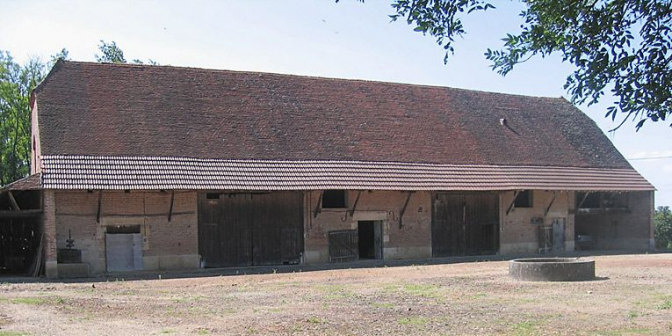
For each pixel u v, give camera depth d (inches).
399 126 1286.9
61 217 963.3
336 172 1123.3
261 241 1088.8
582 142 1486.2
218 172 1040.2
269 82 1261.1
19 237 1053.8
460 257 1240.2
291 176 1085.1
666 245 1654.8
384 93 1360.7
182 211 1035.3
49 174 928.9
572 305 588.7
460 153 1284.4
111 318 521.7
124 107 1082.1
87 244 976.9
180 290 737.6
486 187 1229.1
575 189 1328.7
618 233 1478.8
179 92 1154.7
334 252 1140.5
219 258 1057.5
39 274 946.1
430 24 317.4
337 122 1231.5
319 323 491.8
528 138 1416.1
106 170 970.1
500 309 564.1
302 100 1250.6
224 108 1161.4
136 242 1010.1
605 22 277.0
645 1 268.1
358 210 1164.5
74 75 1101.7
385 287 740.0
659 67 267.7
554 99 1600.6
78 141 995.3
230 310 562.9
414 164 1208.8
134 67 1164.5
